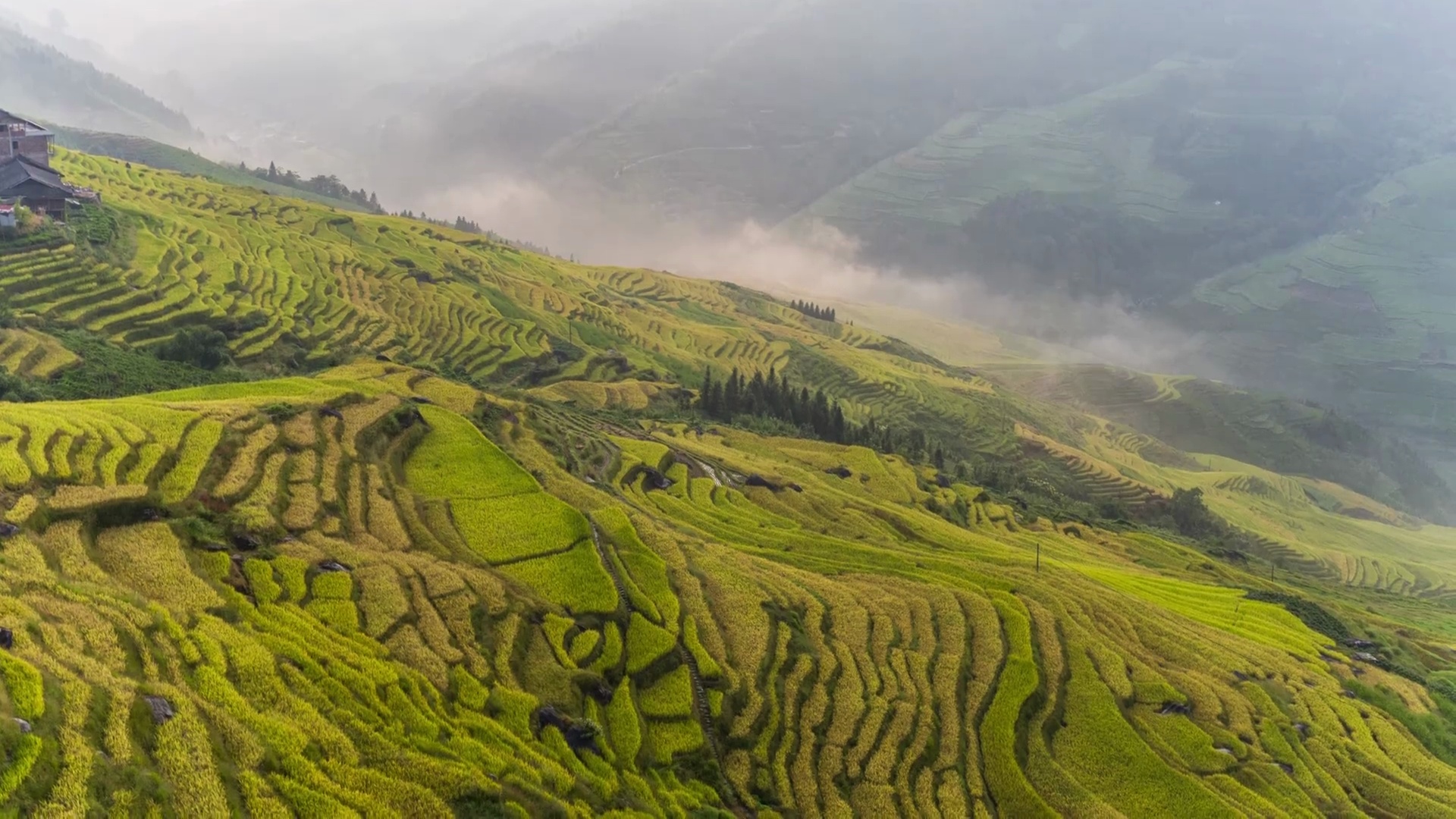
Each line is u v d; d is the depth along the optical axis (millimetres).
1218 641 79438
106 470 55281
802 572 80000
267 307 142625
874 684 63844
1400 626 112000
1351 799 59656
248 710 38594
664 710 55719
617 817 43344
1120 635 76500
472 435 84000
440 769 39812
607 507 79438
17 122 146500
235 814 33125
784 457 137750
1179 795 56781
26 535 46312
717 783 51875
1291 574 164125
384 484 69938
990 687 65312
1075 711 64250
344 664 45062
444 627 52844
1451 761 67938
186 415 66375
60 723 32656
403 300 176250
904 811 53125
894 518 108625
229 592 48781
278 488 62094
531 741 46375
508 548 66000
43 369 93625
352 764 38500
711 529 90375
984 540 109188
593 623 60219
